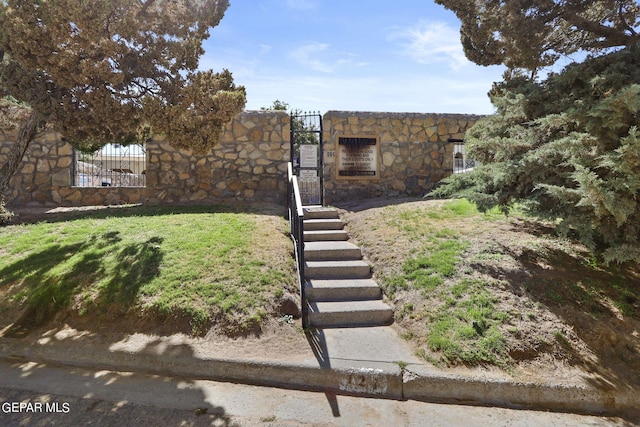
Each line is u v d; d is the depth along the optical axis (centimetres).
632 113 370
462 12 620
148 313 424
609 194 342
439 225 638
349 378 340
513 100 512
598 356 351
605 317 391
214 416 294
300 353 374
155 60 545
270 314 431
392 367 346
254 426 283
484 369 338
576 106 438
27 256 561
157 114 539
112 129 581
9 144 913
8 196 901
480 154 585
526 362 344
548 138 478
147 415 294
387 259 550
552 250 519
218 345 385
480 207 536
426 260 516
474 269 480
